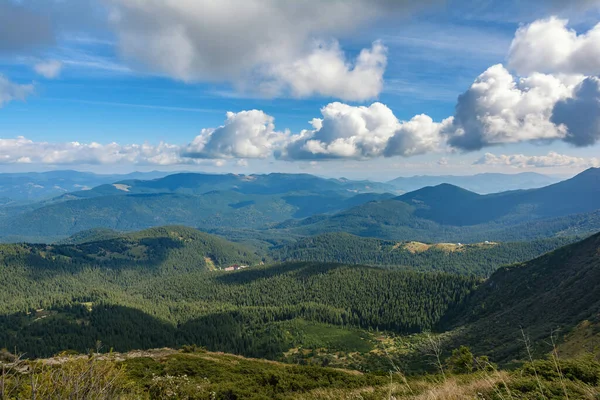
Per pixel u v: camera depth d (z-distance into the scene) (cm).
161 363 3531
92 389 706
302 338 13888
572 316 7056
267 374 2645
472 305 15800
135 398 859
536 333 6700
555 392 956
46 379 648
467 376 1191
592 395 913
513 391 938
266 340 14075
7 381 603
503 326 9156
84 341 12675
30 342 12400
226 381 2738
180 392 1830
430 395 952
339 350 12275
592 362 1259
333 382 2512
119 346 12594
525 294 12925
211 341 14288
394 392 1137
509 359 5416
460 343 8981
